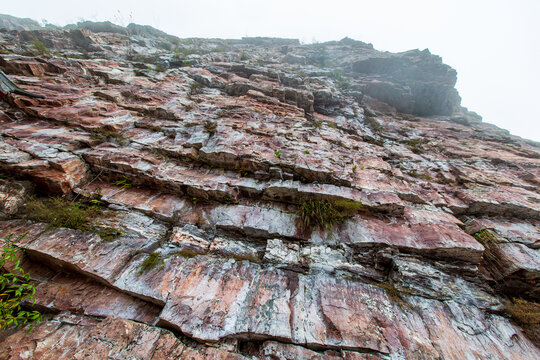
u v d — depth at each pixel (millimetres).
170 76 17812
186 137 9875
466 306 5477
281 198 7836
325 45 46188
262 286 5461
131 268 5516
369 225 7188
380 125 18703
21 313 4469
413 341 4727
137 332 4430
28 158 7109
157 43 35500
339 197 7551
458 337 4871
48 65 14422
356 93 22797
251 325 4715
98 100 11633
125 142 9062
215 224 7102
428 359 4488
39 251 5422
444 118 25875
